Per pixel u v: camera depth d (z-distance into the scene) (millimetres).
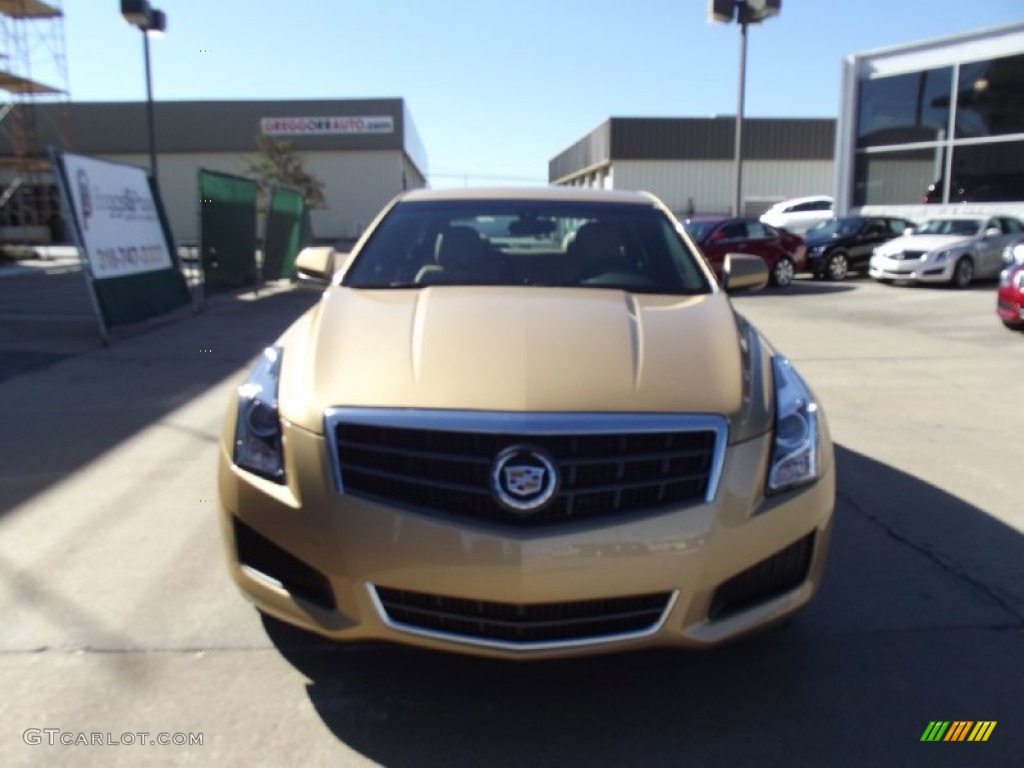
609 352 2736
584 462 2398
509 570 2357
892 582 3578
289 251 17375
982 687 2834
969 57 20500
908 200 22359
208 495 4492
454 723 2615
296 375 2742
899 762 2465
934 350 9367
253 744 2490
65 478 4750
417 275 3711
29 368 7875
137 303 10344
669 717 2666
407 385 2541
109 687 2746
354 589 2445
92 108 42031
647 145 37281
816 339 10156
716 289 3641
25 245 30453
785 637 3141
